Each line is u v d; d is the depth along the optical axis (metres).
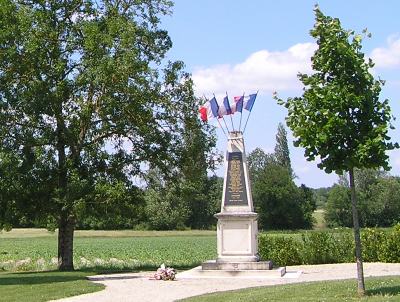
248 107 24.38
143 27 28.66
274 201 96.75
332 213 98.81
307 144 12.88
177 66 29.52
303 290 14.89
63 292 17.33
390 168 12.60
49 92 25.16
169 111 29.11
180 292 17.30
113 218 27.02
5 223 26.20
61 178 26.31
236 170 23.97
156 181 30.27
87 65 26.03
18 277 22.95
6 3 25.44
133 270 28.06
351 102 12.65
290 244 28.88
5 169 24.66
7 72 25.61
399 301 11.74
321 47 13.23
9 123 26.00
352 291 13.79
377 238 27.69
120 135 28.42
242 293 15.61
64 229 28.02
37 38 25.55
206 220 101.00
